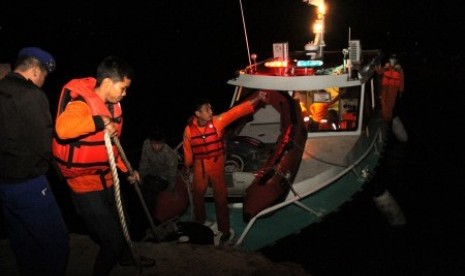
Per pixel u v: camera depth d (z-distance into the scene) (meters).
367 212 7.41
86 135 2.34
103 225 2.50
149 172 5.12
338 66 7.44
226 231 5.05
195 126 4.82
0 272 2.82
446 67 20.89
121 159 2.72
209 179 5.04
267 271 2.89
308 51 7.89
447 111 13.98
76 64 26.33
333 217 5.48
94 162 2.40
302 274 2.89
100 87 2.35
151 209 5.00
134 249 2.81
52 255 2.39
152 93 17.56
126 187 7.60
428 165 9.56
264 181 5.28
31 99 2.11
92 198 2.46
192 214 5.39
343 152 6.41
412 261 6.09
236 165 5.87
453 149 10.49
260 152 6.27
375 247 6.34
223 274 2.84
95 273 2.61
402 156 10.16
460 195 8.08
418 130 12.06
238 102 6.45
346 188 5.92
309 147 6.58
